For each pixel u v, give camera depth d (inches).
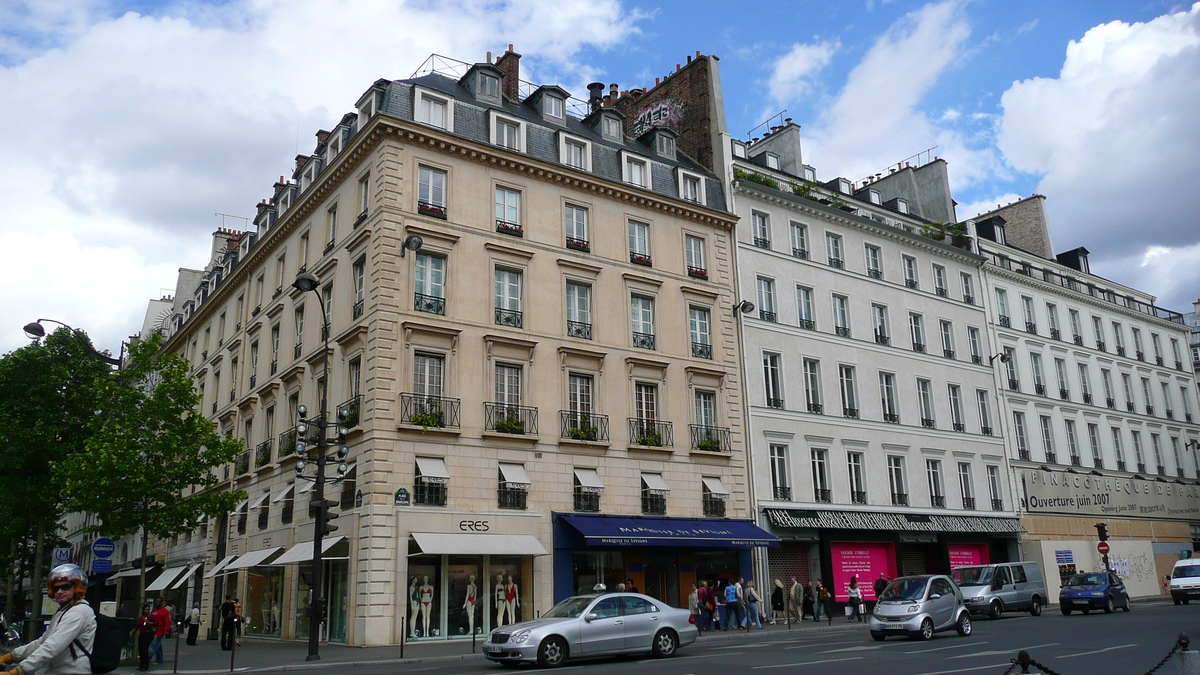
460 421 1031.6
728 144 1444.4
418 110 1106.1
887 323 1560.0
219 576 1382.9
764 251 1418.6
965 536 1545.3
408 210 1065.5
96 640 252.7
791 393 1375.5
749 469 1286.9
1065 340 1937.7
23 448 1295.5
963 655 666.8
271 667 737.6
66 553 946.1
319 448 842.2
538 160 1176.8
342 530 1005.8
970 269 1765.5
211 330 1697.8
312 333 1203.2
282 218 1337.4
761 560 1263.5
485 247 1111.0
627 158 1295.5
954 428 1599.4
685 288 1289.4
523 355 1103.6
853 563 1371.8
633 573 1148.5
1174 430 2170.3
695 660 699.4
